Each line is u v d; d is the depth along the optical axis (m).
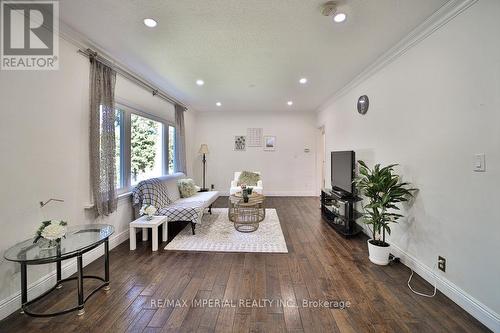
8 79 1.74
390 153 2.76
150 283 2.14
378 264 2.50
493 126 1.56
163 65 3.13
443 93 1.97
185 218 3.26
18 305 1.77
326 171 5.47
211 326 1.60
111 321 1.64
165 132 4.70
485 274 1.62
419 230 2.27
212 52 2.73
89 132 2.50
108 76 2.73
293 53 2.76
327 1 1.82
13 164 1.76
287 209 5.04
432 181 2.10
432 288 2.05
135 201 3.30
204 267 2.45
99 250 2.68
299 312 1.74
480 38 1.64
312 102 5.40
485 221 1.62
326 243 3.12
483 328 1.58
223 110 6.49
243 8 1.91
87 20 2.08
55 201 2.12
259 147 6.61
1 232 1.69
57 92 2.13
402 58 2.52
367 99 3.32
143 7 1.90
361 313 1.73
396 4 1.85
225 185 6.67
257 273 2.33
